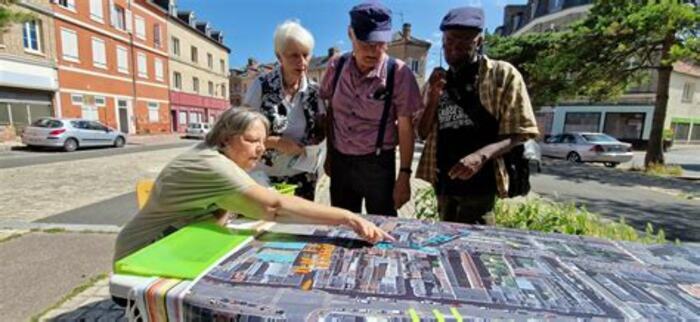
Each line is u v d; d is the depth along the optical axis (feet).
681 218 20.47
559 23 84.94
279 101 8.48
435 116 8.50
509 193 7.90
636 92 81.76
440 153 8.48
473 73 7.66
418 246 4.84
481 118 7.69
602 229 10.82
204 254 4.24
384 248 4.70
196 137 89.86
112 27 80.53
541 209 12.41
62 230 14.94
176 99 107.34
